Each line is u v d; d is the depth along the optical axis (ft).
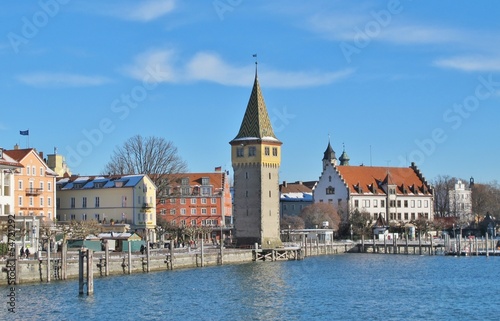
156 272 446.19
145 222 595.47
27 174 537.65
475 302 340.39
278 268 492.54
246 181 595.88
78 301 325.83
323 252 646.74
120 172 651.66
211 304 330.34
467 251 615.98
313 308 322.75
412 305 331.57
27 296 332.19
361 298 351.05
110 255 435.94
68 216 605.31
